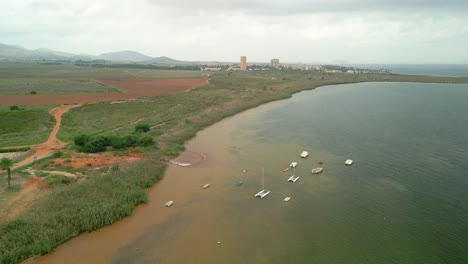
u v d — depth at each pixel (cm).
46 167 5491
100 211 4038
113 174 5184
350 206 4488
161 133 8169
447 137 7881
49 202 4144
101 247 3550
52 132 7881
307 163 6194
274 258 3353
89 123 9081
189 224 4031
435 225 3984
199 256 3397
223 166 6066
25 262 3247
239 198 4753
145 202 4575
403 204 4528
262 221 4100
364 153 6738
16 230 3528
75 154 6269
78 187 4609
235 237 3747
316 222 4069
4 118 8850
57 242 3569
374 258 3356
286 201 4641
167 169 5878
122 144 6744
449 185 5128
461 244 3600
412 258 3356
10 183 4750
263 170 5862
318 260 3319
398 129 8725
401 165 6019
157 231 3875
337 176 5553
